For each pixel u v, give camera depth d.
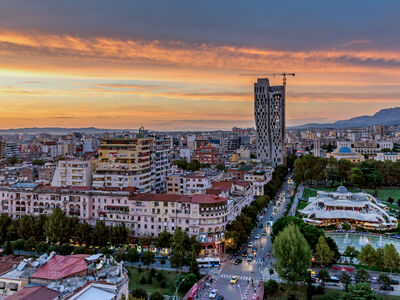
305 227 188.88
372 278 157.62
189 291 140.50
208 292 148.88
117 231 191.88
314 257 171.62
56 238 196.88
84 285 98.12
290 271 148.62
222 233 196.50
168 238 187.75
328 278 151.88
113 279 102.50
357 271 157.62
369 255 161.50
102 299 94.81
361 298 126.69
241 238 197.38
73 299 92.75
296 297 146.12
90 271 107.94
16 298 88.69
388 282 148.38
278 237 159.88
